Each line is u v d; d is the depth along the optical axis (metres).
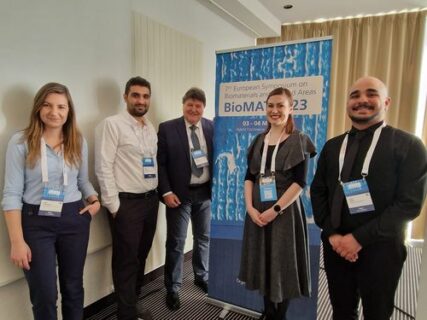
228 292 2.29
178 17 2.90
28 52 1.68
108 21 2.16
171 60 2.79
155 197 2.18
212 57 3.49
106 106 2.18
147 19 2.48
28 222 1.50
